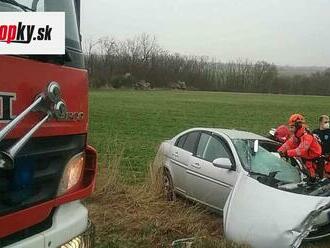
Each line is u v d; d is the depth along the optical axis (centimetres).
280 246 575
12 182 269
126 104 5147
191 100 6406
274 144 845
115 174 820
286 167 746
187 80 9475
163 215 713
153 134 2541
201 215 752
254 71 9638
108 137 2198
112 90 8188
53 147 299
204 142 840
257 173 702
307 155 872
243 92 9506
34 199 287
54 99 289
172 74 9356
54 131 294
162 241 627
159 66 9219
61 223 309
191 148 860
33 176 284
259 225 591
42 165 292
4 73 257
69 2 352
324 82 9462
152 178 878
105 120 3300
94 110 4172
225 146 791
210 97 7362
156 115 3972
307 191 648
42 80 283
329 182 691
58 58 301
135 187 831
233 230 612
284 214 588
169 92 8300
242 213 615
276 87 9575
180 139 905
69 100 310
